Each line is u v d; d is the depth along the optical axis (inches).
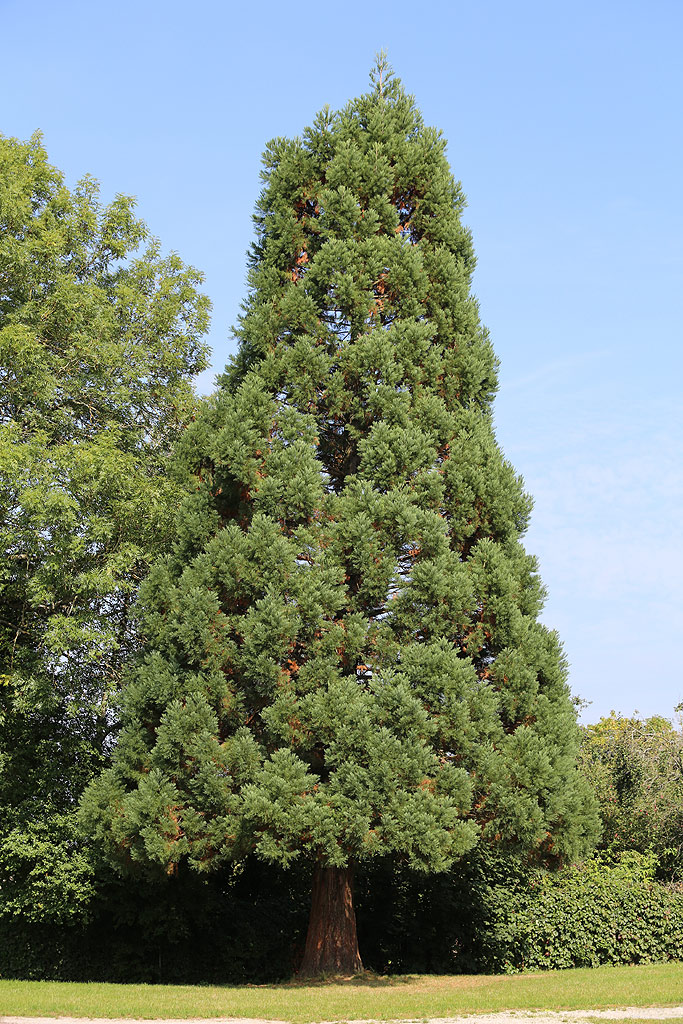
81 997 488.7
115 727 780.6
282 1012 435.8
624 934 685.3
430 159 711.7
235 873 722.2
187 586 587.8
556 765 561.0
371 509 577.9
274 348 658.2
